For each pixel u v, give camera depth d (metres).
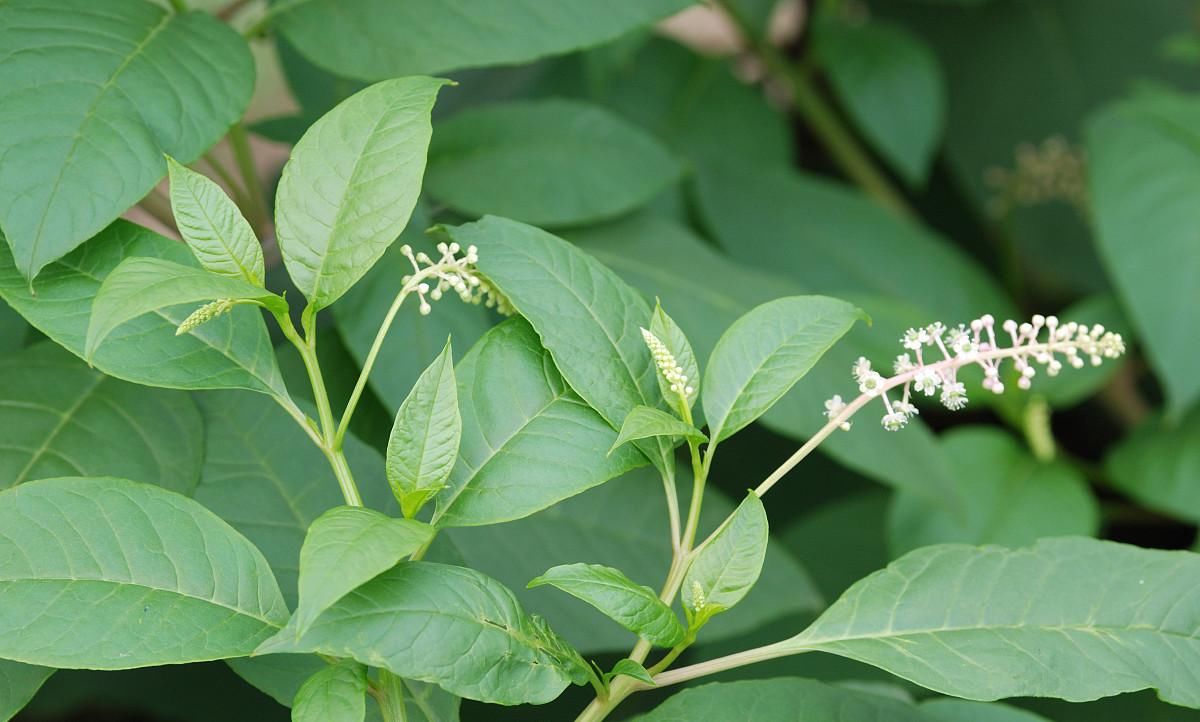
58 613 0.83
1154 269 1.27
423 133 0.86
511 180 1.06
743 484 1.40
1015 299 1.61
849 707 0.89
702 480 0.86
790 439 1.43
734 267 1.09
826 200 1.42
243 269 0.85
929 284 1.40
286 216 0.85
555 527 0.99
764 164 1.47
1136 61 1.67
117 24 0.91
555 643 0.84
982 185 1.66
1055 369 0.86
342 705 0.82
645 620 0.83
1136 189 1.30
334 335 1.01
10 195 0.86
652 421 0.84
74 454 0.90
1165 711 1.16
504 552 0.98
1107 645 0.86
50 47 0.89
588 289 0.87
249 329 0.87
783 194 1.42
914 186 1.68
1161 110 1.34
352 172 0.86
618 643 0.97
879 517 1.28
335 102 1.10
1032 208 1.64
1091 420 1.55
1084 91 1.66
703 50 1.59
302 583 0.79
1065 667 0.85
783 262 1.38
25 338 0.97
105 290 0.81
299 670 0.89
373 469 0.92
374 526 0.81
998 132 1.67
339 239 0.85
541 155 1.07
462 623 0.83
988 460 1.20
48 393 0.92
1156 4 1.68
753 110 1.48
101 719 1.43
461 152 1.07
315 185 0.86
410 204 0.85
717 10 1.57
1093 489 1.44
